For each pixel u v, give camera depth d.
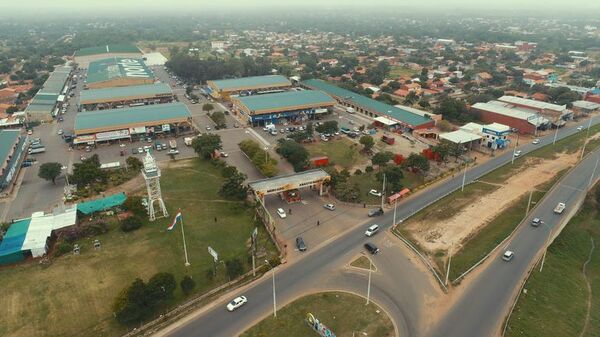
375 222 99.44
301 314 69.75
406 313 70.19
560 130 171.75
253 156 133.00
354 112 195.38
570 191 113.75
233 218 102.06
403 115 176.75
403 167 128.25
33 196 114.06
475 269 81.56
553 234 93.69
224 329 66.88
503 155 144.00
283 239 92.56
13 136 144.38
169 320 69.06
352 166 134.75
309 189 117.75
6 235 89.44
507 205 106.06
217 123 176.12
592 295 78.50
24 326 67.31
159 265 83.12
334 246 89.62
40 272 80.81
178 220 94.31
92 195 113.44
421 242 90.56
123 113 168.12
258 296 74.56
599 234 98.62
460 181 122.81
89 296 74.12
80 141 149.12
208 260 85.06
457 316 69.50
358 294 74.81
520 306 71.56
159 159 140.12
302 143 155.50
